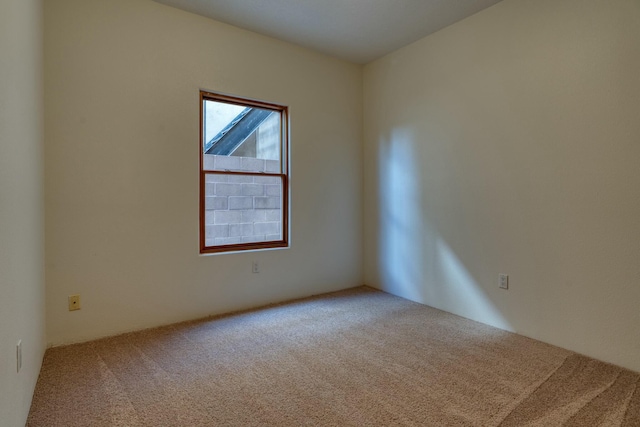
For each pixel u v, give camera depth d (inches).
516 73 97.7
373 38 125.2
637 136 76.2
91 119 93.7
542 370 78.9
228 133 122.2
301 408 64.9
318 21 113.5
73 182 91.7
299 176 134.0
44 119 86.6
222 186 120.5
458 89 113.3
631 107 76.9
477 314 110.1
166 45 104.7
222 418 61.9
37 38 77.4
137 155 100.6
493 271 105.3
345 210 147.8
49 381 73.6
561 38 87.9
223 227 121.0
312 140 137.0
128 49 98.7
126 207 99.3
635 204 76.9
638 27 75.5
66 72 90.1
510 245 100.6
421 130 126.3
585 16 83.4
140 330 102.0
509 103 99.4
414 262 131.1
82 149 92.6
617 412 63.4
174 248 107.4
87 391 70.1
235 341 95.1
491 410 64.2
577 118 85.5
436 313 118.0
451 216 117.0
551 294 92.0
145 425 59.9
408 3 102.5
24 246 61.0
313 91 136.6
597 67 81.7
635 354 77.8
